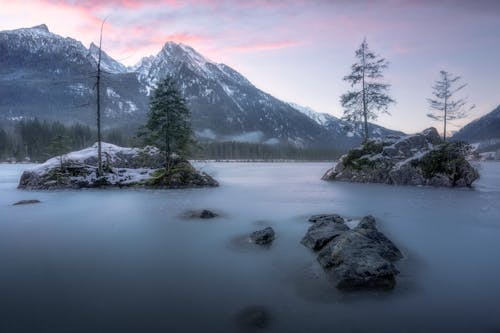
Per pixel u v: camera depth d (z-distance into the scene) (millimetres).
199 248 11094
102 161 36031
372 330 5824
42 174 32125
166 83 34062
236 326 5980
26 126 130375
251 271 8852
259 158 185625
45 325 6000
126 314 6422
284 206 20531
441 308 6660
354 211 18562
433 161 34031
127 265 9352
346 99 43875
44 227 14367
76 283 7996
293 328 5898
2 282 8055
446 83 49469
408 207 19891
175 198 24391
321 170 76312
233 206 20469
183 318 6273
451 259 9781
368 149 40969
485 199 23469
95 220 15953
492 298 7113
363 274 7723
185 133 34969
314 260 9758
